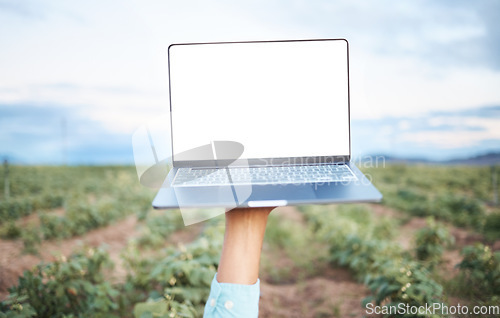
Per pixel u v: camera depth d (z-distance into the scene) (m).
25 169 12.92
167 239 6.34
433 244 4.64
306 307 3.61
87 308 2.97
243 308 1.39
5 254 4.89
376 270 4.11
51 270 3.08
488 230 6.28
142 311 2.41
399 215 8.50
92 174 13.66
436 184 12.38
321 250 5.67
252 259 1.45
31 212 7.60
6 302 2.59
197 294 2.98
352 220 7.05
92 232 6.58
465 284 3.63
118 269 4.40
